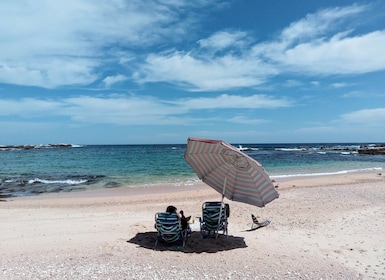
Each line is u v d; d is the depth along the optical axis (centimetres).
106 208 1419
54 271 650
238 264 712
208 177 913
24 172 3123
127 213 1291
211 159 874
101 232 970
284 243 879
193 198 1697
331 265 717
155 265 696
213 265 704
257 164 756
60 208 1435
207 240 895
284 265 710
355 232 994
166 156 5812
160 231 822
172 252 787
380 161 4553
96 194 1880
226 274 656
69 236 923
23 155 6419
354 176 2616
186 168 3447
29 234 950
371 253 802
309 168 3459
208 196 1750
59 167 3638
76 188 2125
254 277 644
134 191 1973
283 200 1556
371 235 960
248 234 977
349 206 1391
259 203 864
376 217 1185
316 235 964
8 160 4853
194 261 726
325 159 4981
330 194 1717
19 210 1382
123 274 643
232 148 750
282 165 3856
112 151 8481
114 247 813
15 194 1908
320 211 1296
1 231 990
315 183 2198
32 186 2223
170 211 862
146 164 3988
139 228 1017
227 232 945
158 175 2814
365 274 672
